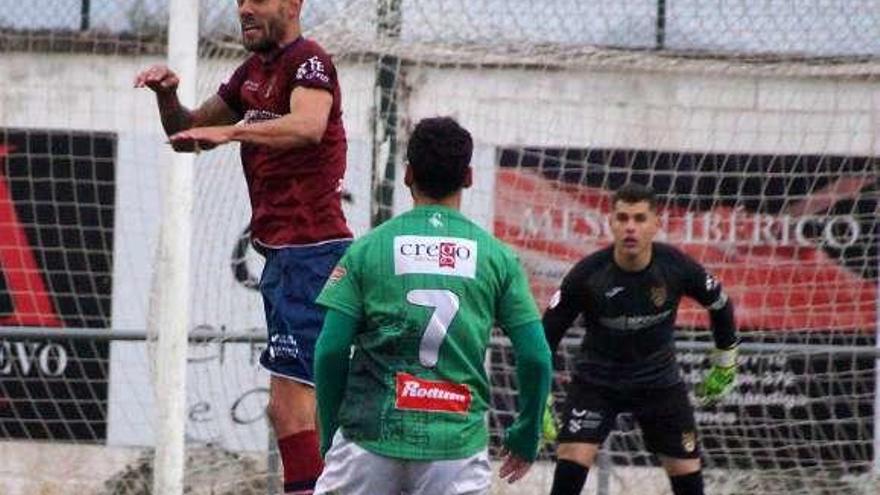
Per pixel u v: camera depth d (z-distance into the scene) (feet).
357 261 52.90
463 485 53.01
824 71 100.01
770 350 91.30
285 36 61.41
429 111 96.58
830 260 102.01
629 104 99.66
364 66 94.94
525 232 99.76
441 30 96.84
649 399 84.64
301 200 61.77
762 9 99.86
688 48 99.76
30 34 102.42
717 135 100.27
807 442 102.12
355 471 52.95
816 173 100.63
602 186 99.86
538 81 98.63
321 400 53.57
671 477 85.46
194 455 99.09
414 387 52.42
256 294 98.63
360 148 95.55
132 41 102.63
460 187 53.62
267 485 96.58
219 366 99.35
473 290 52.60
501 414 100.17
